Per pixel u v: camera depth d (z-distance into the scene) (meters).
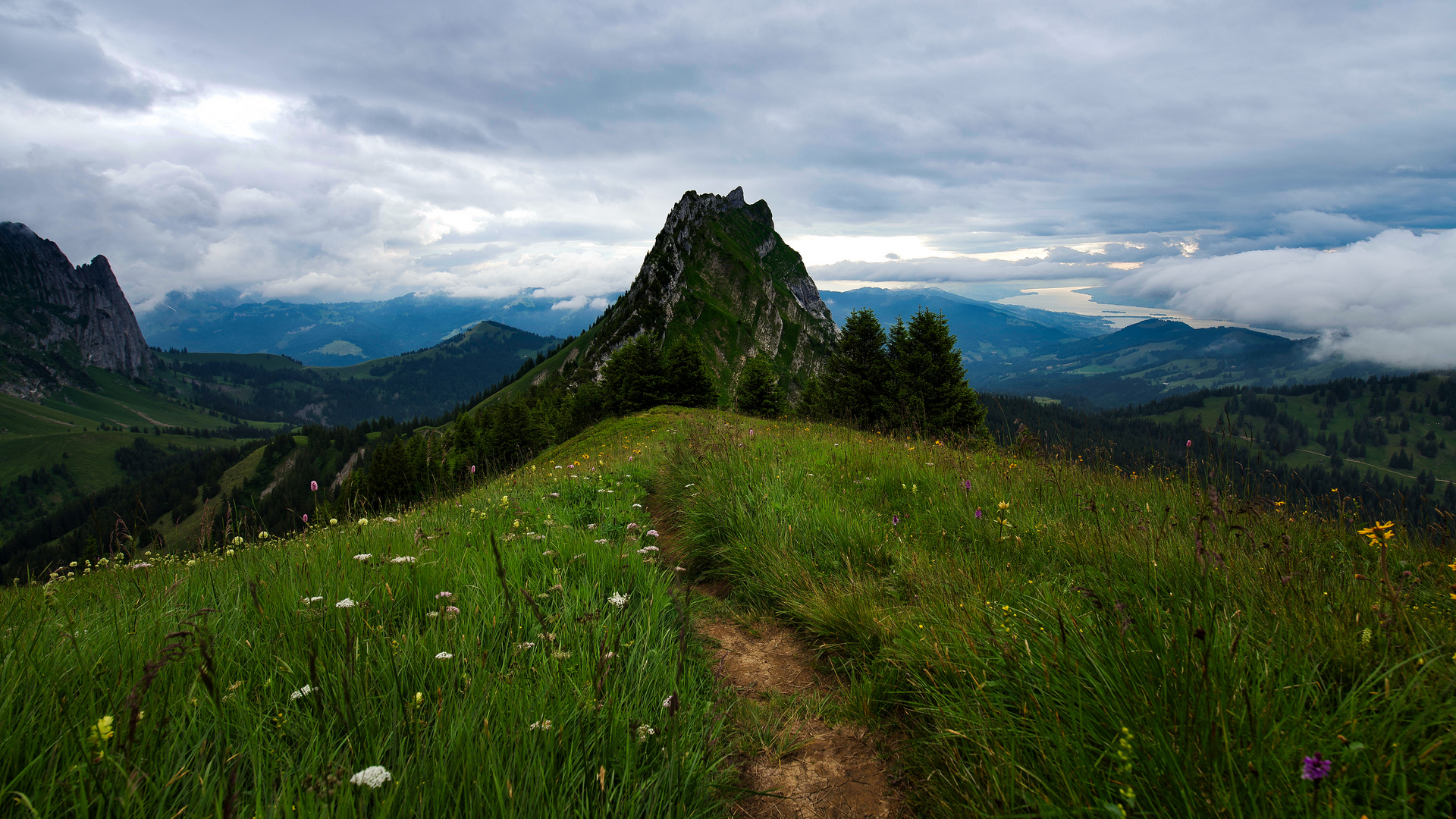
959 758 2.32
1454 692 2.00
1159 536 3.92
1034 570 4.15
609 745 2.18
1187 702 1.94
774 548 5.01
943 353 36.12
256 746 1.92
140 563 4.18
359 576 3.53
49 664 2.26
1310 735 1.90
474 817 1.78
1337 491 4.52
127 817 1.60
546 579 3.77
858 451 8.44
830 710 3.11
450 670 2.45
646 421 37.78
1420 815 1.68
